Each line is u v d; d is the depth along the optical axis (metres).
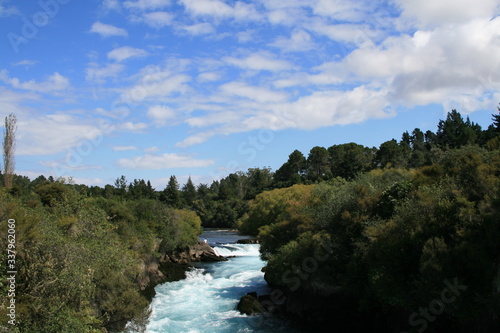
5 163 41.12
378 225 32.22
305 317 36.03
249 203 130.00
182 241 65.56
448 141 91.75
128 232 48.50
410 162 104.75
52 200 41.44
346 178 108.44
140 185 148.25
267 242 46.97
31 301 21.05
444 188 30.30
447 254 23.23
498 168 28.44
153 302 41.06
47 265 22.41
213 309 38.81
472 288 22.45
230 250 75.00
